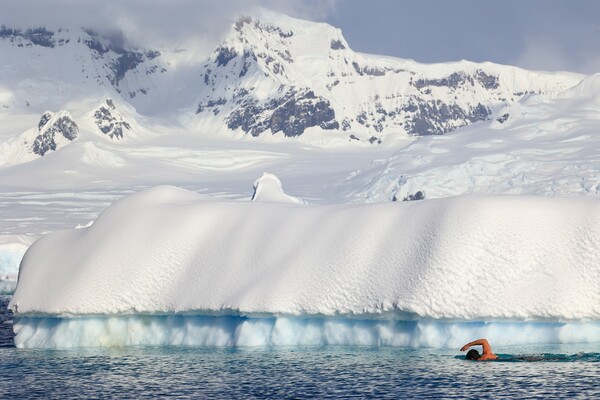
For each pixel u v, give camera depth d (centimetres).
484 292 3650
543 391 2948
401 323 3806
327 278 3912
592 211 3825
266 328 3988
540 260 3719
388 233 3975
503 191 18825
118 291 4216
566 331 3709
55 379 3397
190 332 4141
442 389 3016
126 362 3725
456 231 3797
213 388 3162
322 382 3188
